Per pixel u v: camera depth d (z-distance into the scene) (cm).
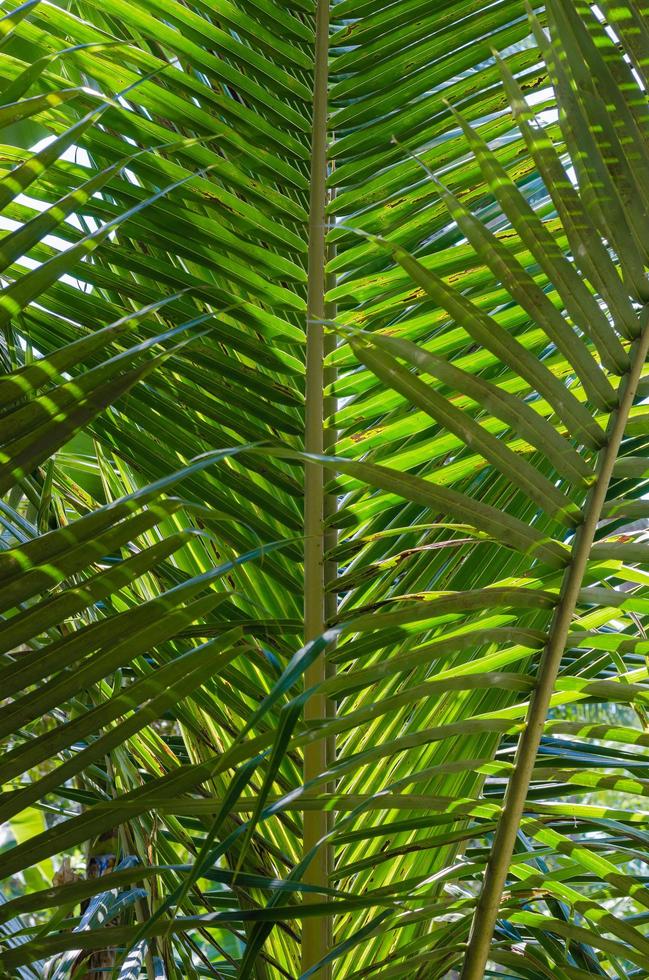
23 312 284
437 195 288
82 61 278
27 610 224
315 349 287
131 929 229
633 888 249
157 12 286
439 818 246
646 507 237
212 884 337
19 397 228
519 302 236
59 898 228
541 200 319
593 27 235
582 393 279
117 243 299
